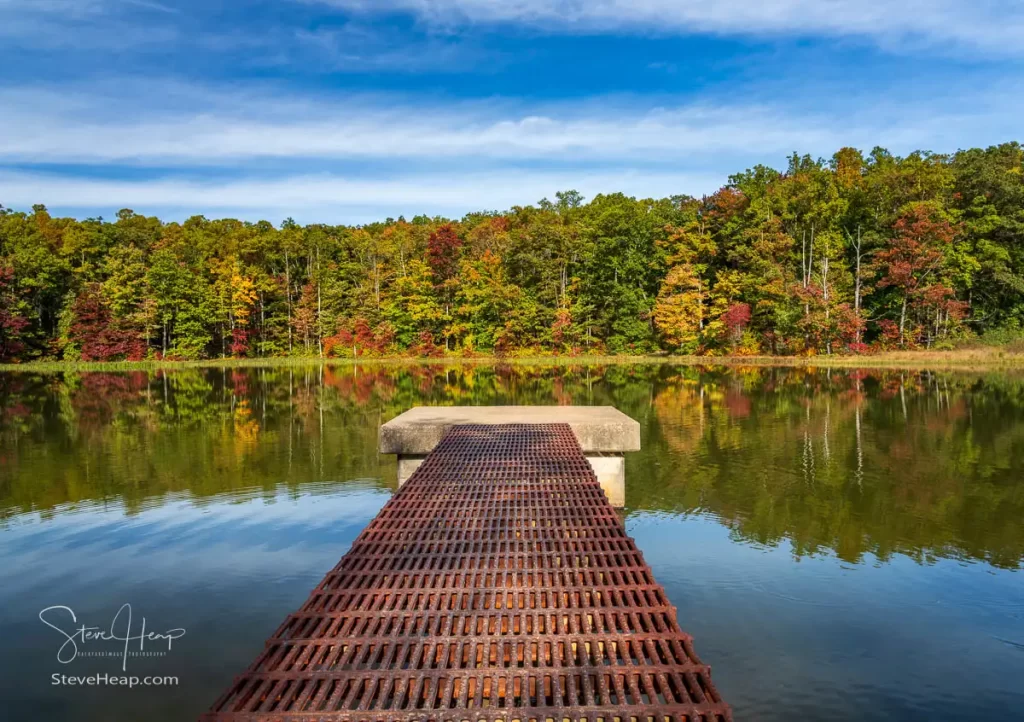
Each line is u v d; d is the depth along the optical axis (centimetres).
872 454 1262
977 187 4066
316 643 354
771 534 817
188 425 1717
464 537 546
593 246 5044
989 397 2106
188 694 484
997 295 4044
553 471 758
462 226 6581
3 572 712
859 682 490
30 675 513
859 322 3884
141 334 4941
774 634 562
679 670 323
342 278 5912
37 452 1354
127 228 5997
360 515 909
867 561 725
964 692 479
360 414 1939
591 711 285
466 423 1047
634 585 429
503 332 5031
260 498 995
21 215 6006
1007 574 686
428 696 301
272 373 3834
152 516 905
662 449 1328
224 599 644
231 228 6856
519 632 376
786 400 2105
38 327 4941
